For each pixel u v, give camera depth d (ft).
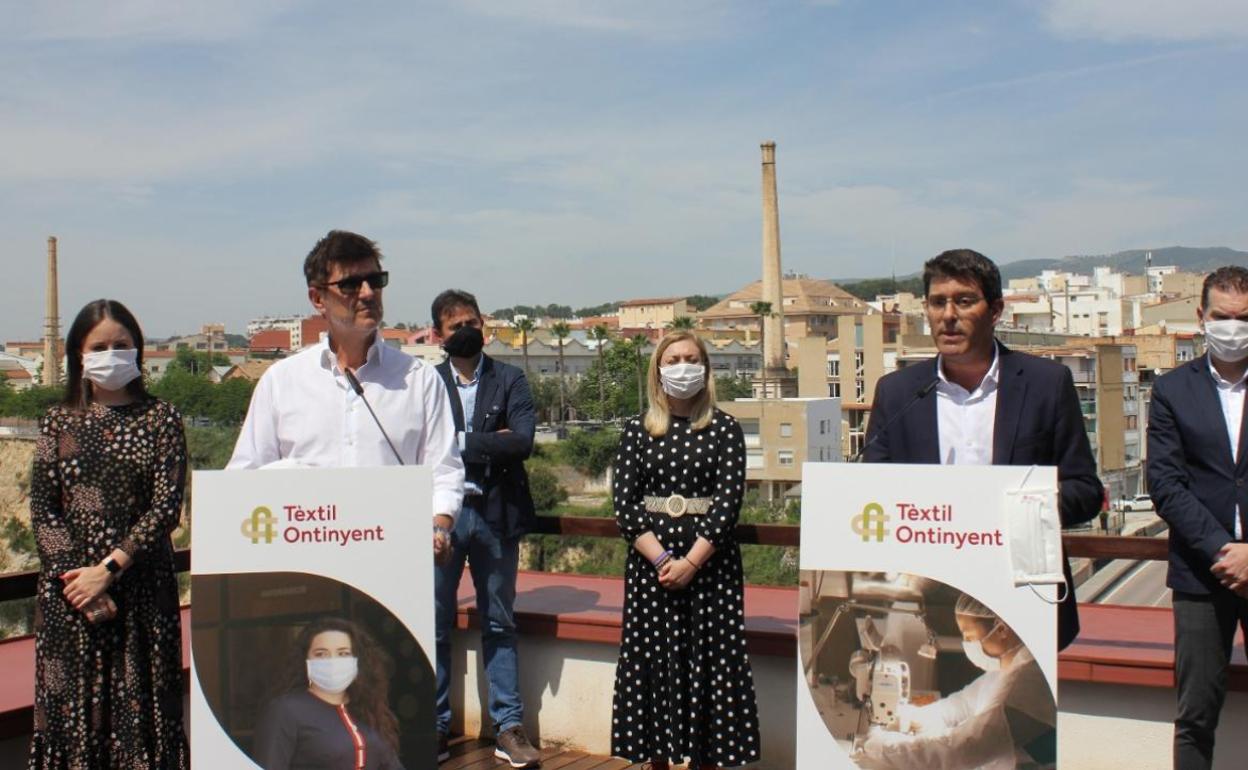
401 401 11.09
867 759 9.76
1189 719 10.61
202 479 9.71
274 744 9.71
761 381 238.07
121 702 10.43
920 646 9.68
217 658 9.68
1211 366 10.69
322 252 10.66
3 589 12.03
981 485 9.57
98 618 10.25
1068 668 12.14
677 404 12.23
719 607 11.89
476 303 14.74
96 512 10.50
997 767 9.48
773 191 238.27
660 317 471.21
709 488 11.96
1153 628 13.67
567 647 14.82
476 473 14.12
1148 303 344.90
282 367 11.19
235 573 9.71
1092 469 10.34
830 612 9.88
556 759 14.37
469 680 15.43
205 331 536.01
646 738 12.07
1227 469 10.43
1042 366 10.36
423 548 9.91
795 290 407.23
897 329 287.07
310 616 9.79
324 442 10.89
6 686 12.94
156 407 10.98
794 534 13.01
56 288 221.87
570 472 139.33
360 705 9.81
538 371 286.05
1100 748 12.20
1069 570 10.44
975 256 10.23
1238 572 9.91
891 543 9.77
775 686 13.55
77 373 10.80
